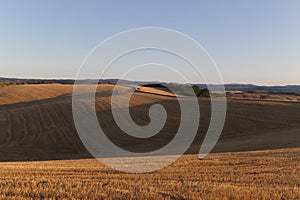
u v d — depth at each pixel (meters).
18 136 42.94
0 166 17.22
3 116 52.97
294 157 18.05
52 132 43.34
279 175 13.39
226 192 10.08
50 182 11.69
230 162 17.39
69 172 14.60
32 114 52.91
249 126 42.66
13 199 9.16
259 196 9.62
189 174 13.98
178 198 9.58
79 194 9.83
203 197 9.48
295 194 9.96
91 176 13.57
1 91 82.00
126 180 12.55
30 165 18.14
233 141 35.00
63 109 53.41
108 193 10.00
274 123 43.78
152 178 13.12
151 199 9.30
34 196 9.69
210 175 13.66
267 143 31.23
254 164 16.44
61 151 36.25
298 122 44.00
